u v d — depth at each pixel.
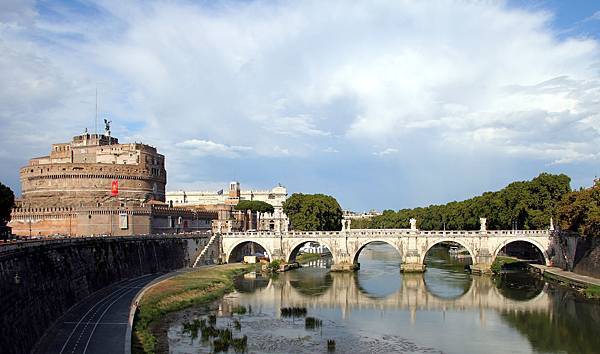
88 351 68.19
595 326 97.25
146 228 176.75
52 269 89.25
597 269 133.88
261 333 92.38
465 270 178.38
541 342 87.62
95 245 115.94
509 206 184.50
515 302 120.50
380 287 144.00
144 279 134.38
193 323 98.62
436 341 88.19
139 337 83.94
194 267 171.75
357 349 83.06
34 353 67.88
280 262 182.88
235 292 136.12
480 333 93.50
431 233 171.62
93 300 103.06
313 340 88.19
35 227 174.75
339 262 180.00
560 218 150.00
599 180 145.50
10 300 66.62
